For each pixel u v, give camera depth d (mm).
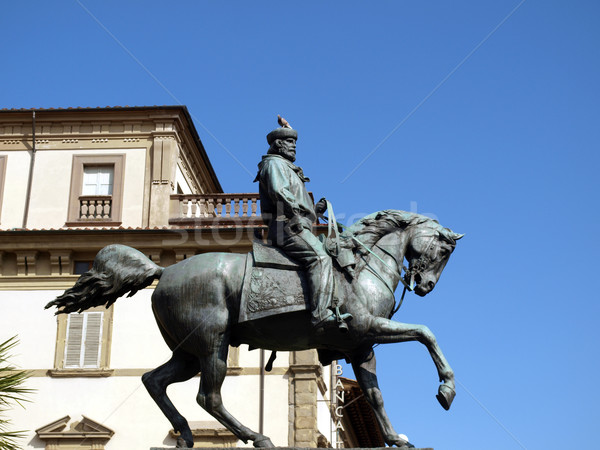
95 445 25062
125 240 27469
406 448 8031
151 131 30578
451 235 9359
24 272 27547
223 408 8586
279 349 9055
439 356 8438
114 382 26016
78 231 27406
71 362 26250
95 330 26625
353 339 8680
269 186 9055
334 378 30609
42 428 25172
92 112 30703
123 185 29922
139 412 25562
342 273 8828
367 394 8633
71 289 8852
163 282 8898
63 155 30484
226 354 8695
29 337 26688
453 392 8258
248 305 8656
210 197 29375
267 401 25344
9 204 29828
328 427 29656
